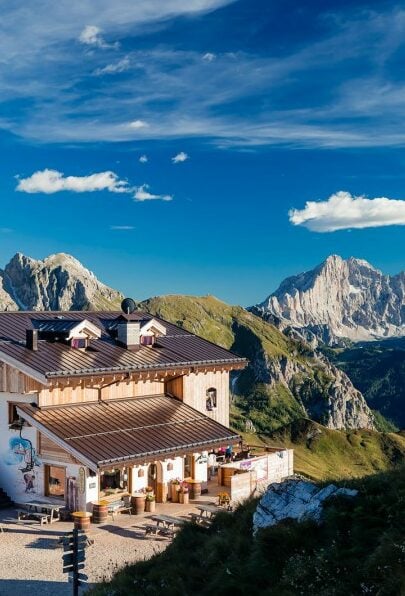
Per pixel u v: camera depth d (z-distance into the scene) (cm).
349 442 17012
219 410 4328
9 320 3862
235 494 3272
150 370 3678
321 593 1399
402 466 1902
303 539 1638
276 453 3906
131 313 4166
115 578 1902
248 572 1595
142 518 2928
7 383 3297
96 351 3694
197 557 1858
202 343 4531
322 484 1939
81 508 2934
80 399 3456
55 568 2231
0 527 2733
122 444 3111
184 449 3306
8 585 2075
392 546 1429
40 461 3117
